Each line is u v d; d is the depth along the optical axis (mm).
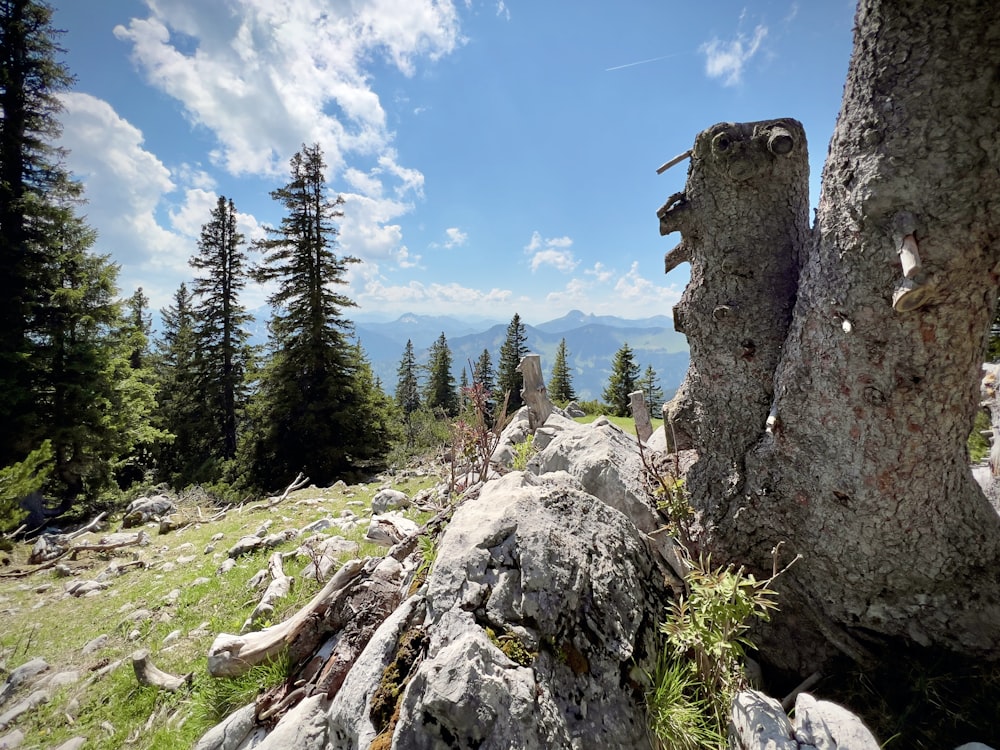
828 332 2836
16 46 14680
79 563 8578
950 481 2738
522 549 2900
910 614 2877
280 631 3883
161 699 4207
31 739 4047
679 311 4012
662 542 3852
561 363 49906
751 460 3439
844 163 2680
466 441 6113
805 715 2188
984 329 2588
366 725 2396
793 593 3279
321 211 20062
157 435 16922
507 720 2102
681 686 2658
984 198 2260
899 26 2355
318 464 18328
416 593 3113
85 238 14867
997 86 2166
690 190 3684
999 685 2586
